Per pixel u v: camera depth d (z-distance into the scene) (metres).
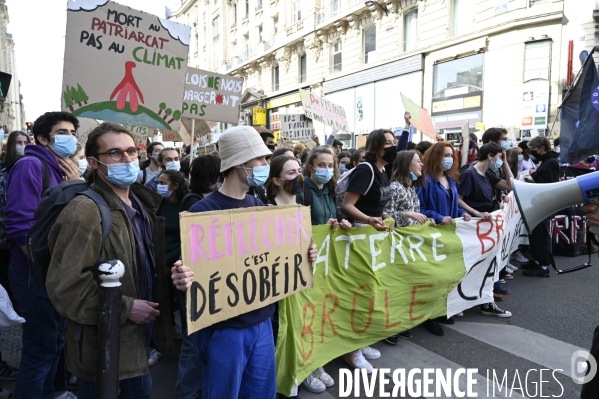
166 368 3.24
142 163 5.79
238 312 1.94
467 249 3.79
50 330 2.31
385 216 3.63
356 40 21.83
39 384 2.29
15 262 2.30
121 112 3.16
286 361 2.58
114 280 1.63
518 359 3.31
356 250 3.13
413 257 3.47
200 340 1.99
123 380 1.92
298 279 2.28
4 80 3.66
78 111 2.97
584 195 1.79
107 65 3.07
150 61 3.28
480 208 4.56
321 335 2.96
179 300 2.58
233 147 2.00
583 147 5.31
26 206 2.26
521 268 5.82
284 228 2.18
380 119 20.56
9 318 1.93
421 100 18.23
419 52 17.92
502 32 14.98
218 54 38.72
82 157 3.25
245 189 2.12
